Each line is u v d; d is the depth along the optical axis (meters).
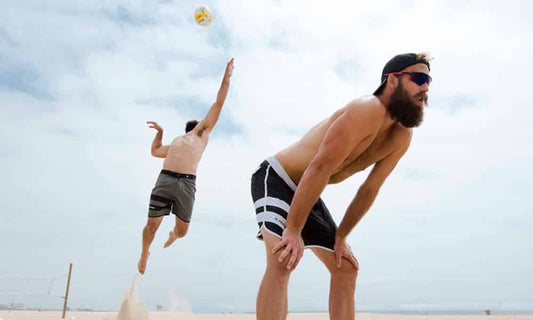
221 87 6.38
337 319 2.72
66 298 9.74
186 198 5.79
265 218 2.59
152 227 5.70
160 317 6.00
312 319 9.61
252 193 2.88
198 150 6.05
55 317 8.10
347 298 2.76
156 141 6.44
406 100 2.45
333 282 2.81
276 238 2.49
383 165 2.85
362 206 2.82
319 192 2.37
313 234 2.79
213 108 6.32
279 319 2.29
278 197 2.67
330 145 2.34
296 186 2.76
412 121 2.50
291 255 2.35
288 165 2.76
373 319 9.95
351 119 2.34
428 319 9.62
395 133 2.72
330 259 2.81
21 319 7.34
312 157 2.65
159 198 5.69
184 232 5.93
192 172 5.89
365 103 2.40
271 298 2.30
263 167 2.86
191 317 6.14
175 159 5.85
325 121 2.73
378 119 2.45
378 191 2.87
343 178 2.90
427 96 2.54
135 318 5.04
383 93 2.55
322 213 2.89
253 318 8.70
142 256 5.68
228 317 8.81
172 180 5.71
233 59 6.49
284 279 2.36
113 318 5.67
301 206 2.37
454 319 9.36
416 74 2.45
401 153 2.82
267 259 2.47
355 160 2.79
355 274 2.80
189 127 6.55
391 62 2.53
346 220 2.82
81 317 8.32
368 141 2.55
